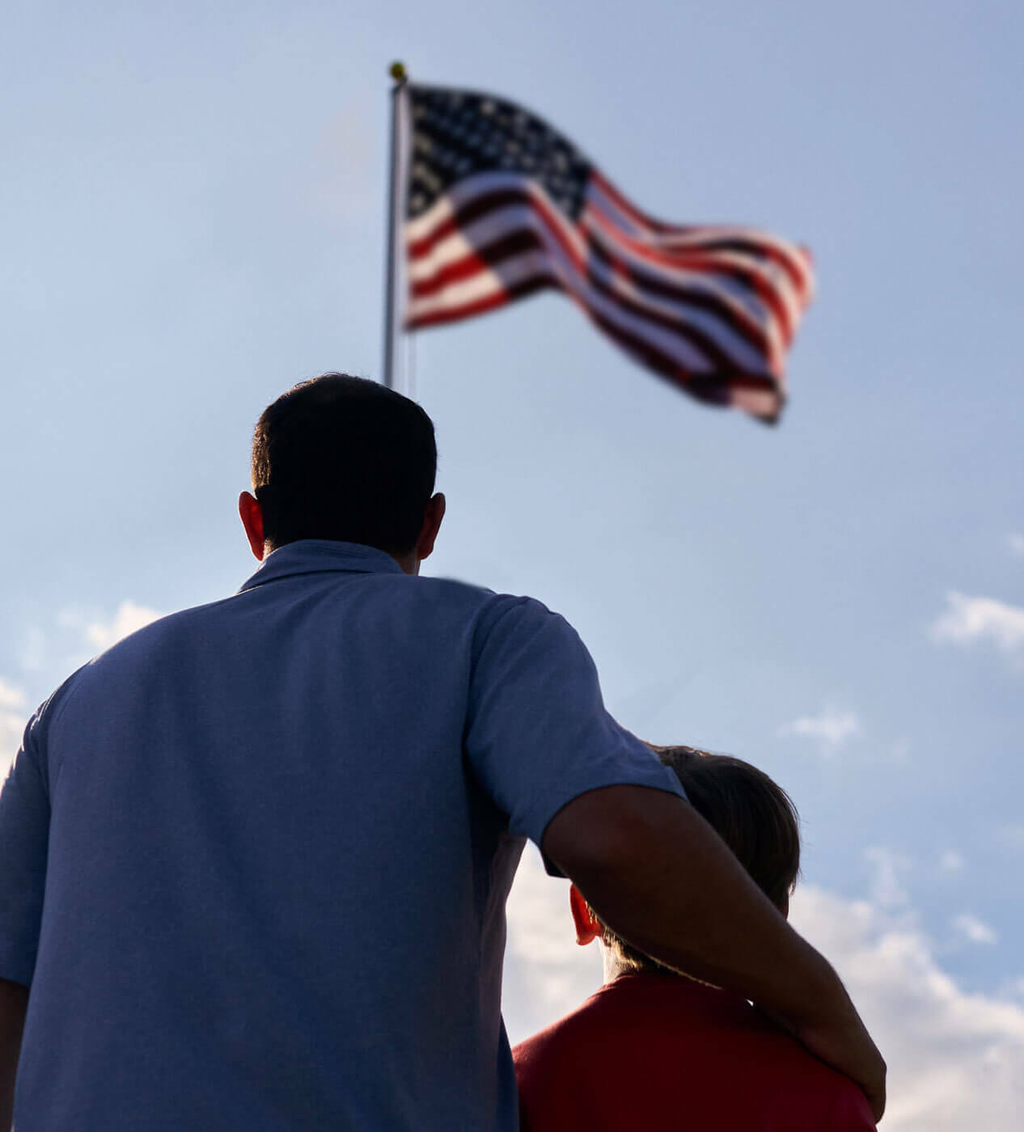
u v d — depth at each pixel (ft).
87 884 4.57
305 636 4.97
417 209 34.47
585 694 4.60
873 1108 5.73
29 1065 4.41
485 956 4.64
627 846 4.17
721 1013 6.23
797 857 6.65
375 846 4.43
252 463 5.86
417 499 5.72
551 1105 6.23
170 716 4.83
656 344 35.91
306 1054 4.15
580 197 35.60
